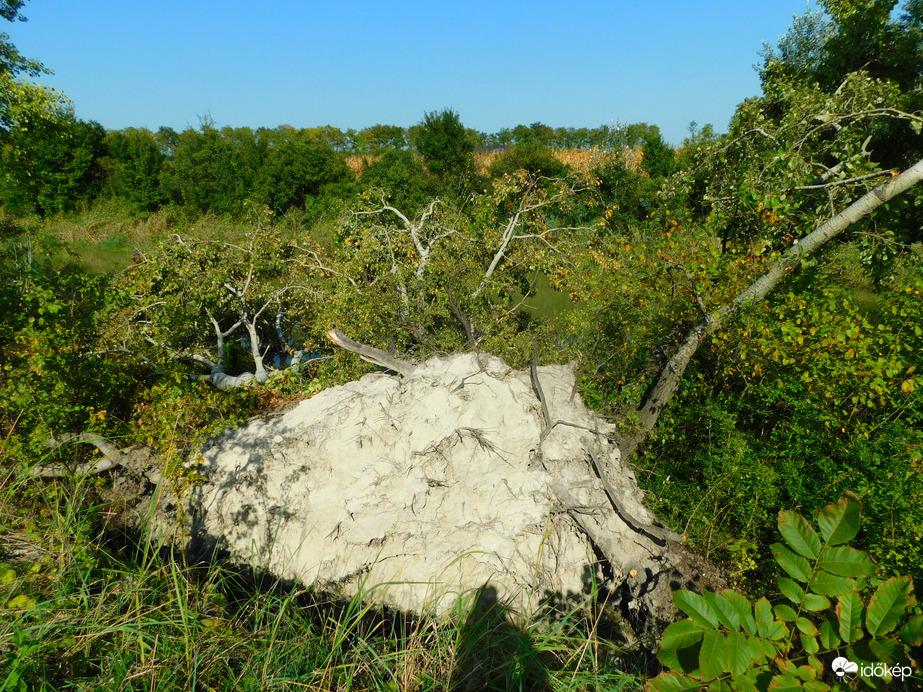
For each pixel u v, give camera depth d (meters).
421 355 10.05
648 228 12.03
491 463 6.28
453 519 6.01
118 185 32.41
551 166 27.75
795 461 7.26
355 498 6.22
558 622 3.70
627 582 5.90
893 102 8.90
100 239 26.97
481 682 3.21
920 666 1.85
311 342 14.22
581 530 6.24
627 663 4.98
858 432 7.12
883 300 8.24
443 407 6.49
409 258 14.73
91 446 7.40
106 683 2.80
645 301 9.13
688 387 8.52
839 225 7.46
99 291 11.95
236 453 6.90
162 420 7.03
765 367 8.00
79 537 4.04
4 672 2.75
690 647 1.61
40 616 3.14
